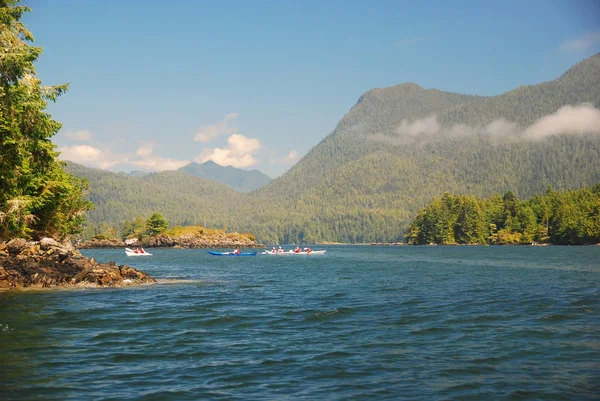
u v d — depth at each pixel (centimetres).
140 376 1703
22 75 3694
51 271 4747
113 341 2281
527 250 17275
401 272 7206
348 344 2217
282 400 1465
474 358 1948
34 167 4719
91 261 5194
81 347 2147
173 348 2141
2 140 3912
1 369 1764
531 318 2864
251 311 3231
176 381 1647
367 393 1530
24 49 3794
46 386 1573
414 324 2708
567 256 12069
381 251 19738
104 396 1487
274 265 9681
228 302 3703
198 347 2161
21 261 4747
